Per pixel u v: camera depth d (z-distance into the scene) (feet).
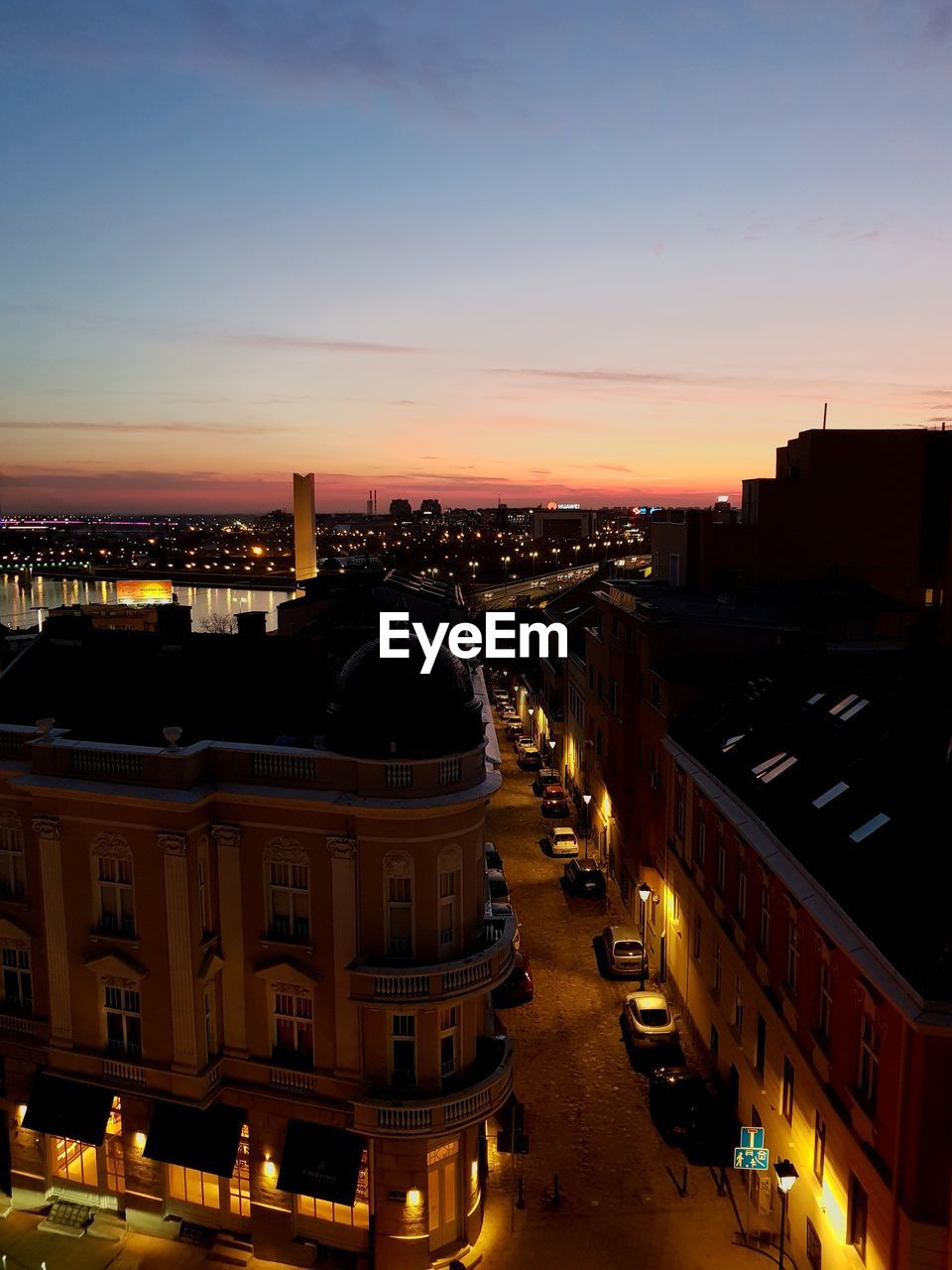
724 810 93.30
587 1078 102.89
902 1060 55.26
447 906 78.59
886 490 161.38
